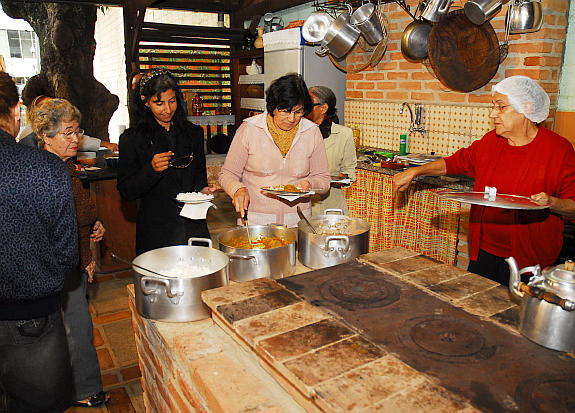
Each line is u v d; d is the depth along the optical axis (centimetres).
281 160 212
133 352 255
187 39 520
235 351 118
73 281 193
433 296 123
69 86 536
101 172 343
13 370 147
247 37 548
